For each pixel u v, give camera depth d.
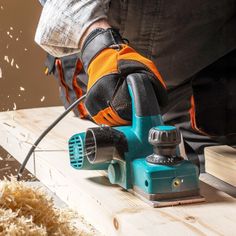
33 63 2.76
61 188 1.42
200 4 1.81
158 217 1.10
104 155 1.24
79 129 1.90
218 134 1.86
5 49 2.73
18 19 2.71
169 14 1.80
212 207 1.15
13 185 1.09
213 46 1.87
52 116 2.12
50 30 1.46
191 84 1.89
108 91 1.28
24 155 1.76
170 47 1.86
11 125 1.99
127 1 1.77
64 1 1.46
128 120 1.28
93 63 1.34
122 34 1.82
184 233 1.03
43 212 1.09
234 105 1.86
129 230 1.07
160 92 1.27
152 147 1.22
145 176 1.16
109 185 1.29
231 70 1.89
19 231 0.99
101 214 1.18
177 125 1.98
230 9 1.83
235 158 1.43
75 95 2.03
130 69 1.27
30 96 2.80
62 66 2.07
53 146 1.68
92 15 1.42
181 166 1.17
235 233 1.03
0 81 2.76
